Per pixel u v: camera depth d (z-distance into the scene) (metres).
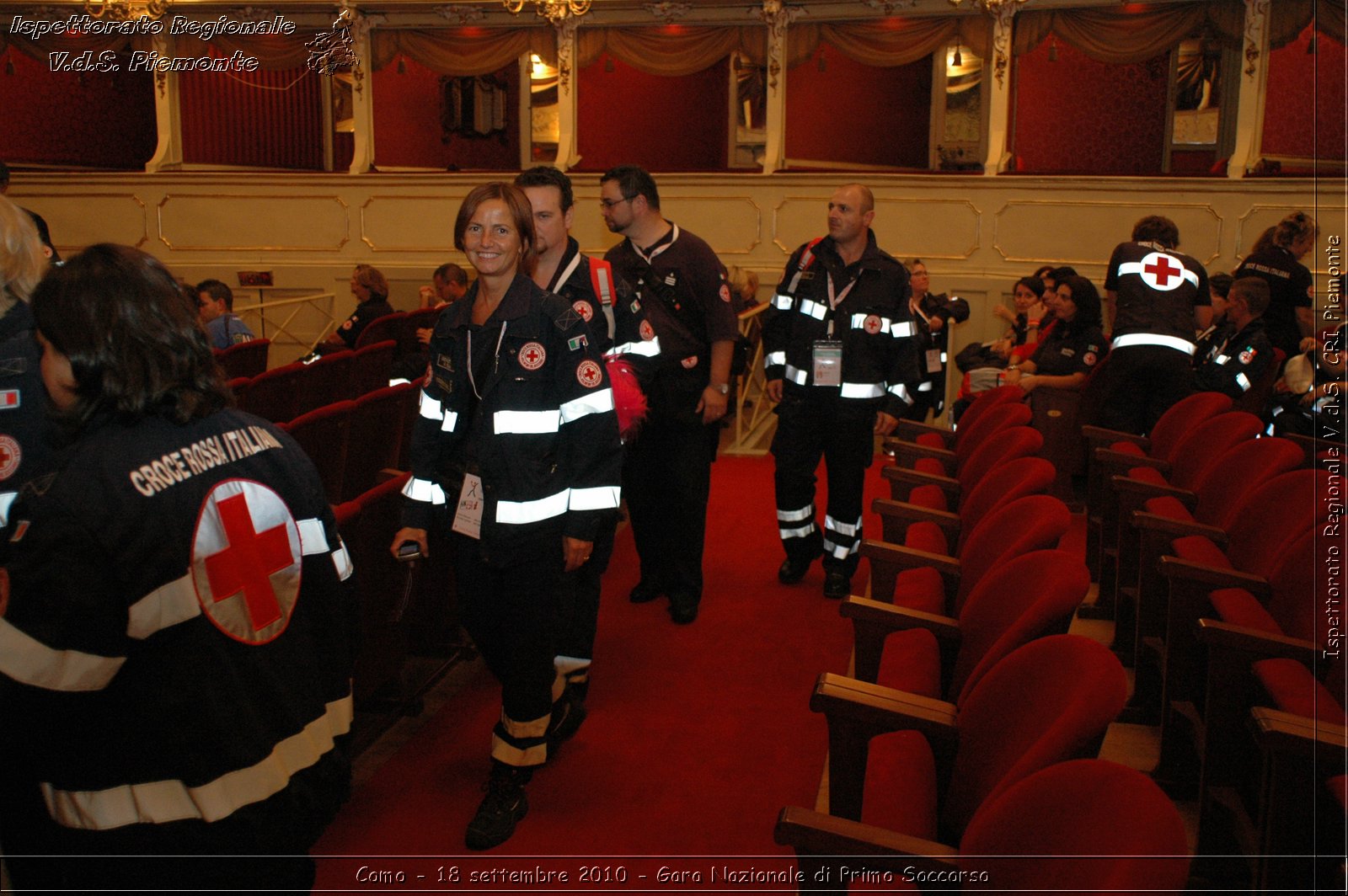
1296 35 7.67
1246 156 7.78
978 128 10.41
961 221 8.30
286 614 1.49
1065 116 10.23
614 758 2.85
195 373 1.42
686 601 3.85
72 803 1.35
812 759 2.84
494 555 2.41
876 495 5.62
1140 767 2.78
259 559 1.45
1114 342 5.12
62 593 1.26
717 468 6.34
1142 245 5.14
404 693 3.18
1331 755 1.72
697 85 10.88
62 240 10.01
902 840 1.55
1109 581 3.93
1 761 1.40
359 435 3.94
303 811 1.51
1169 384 5.03
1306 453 3.67
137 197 9.82
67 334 1.35
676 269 3.67
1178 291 5.05
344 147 11.41
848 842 1.55
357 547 2.68
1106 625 3.89
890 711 1.91
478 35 9.31
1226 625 2.21
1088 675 1.56
